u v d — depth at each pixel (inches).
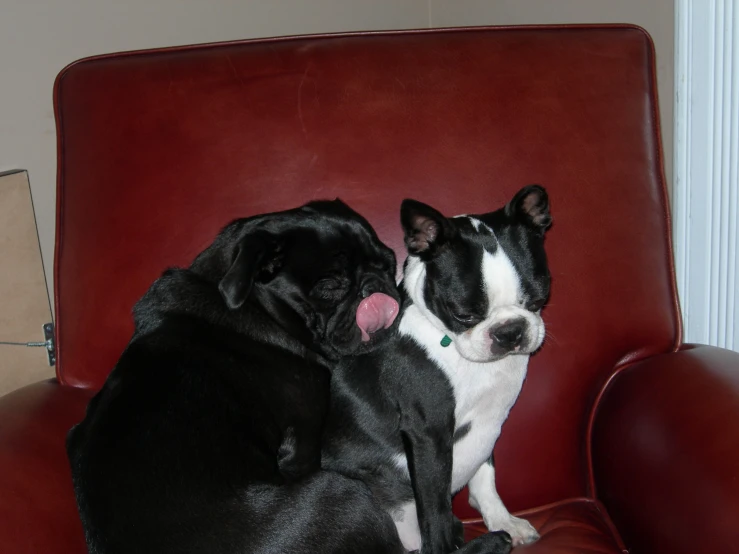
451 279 82.7
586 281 95.0
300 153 96.3
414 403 87.8
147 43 146.5
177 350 81.5
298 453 83.4
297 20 161.5
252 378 82.8
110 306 96.3
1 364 140.9
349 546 79.0
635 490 83.3
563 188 95.3
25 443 80.9
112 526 69.8
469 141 96.0
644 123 96.9
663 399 84.7
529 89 96.2
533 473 97.0
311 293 86.0
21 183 138.3
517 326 80.1
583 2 136.8
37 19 136.7
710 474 73.6
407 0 174.2
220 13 152.6
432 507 87.1
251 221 87.9
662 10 120.7
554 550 85.0
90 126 98.2
